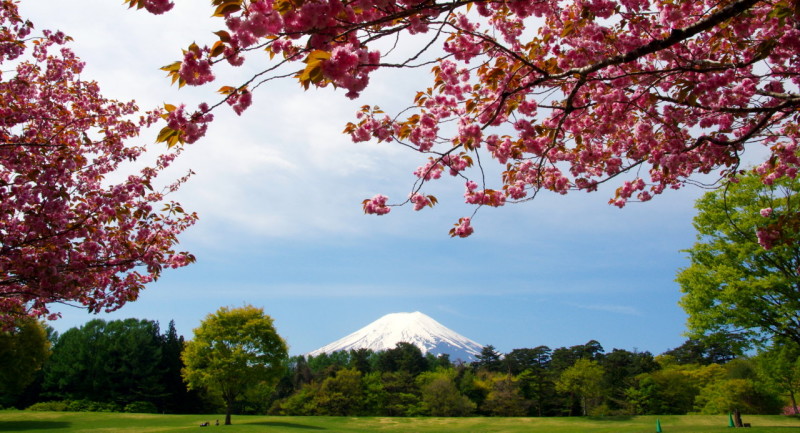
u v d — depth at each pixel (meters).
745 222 16.92
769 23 5.49
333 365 69.94
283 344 33.66
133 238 9.02
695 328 18.38
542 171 7.19
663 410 49.50
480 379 67.19
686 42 5.68
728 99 5.77
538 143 6.29
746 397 37.03
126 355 51.47
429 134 5.72
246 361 31.78
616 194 7.95
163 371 52.81
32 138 7.55
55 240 7.15
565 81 5.84
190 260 9.41
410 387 57.28
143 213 8.03
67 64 8.40
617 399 53.00
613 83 5.70
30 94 8.05
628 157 7.36
